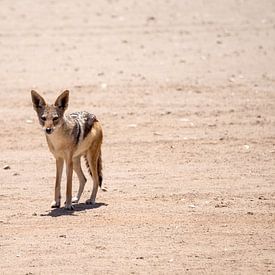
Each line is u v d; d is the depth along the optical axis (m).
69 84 38.16
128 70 41.09
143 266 16.97
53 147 21.56
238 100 35.56
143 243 18.56
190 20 54.75
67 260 17.41
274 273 16.56
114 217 20.73
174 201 22.17
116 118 32.69
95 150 22.41
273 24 53.62
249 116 33.00
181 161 26.77
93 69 41.25
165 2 61.16
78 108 34.09
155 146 28.70
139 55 44.56
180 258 17.50
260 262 17.23
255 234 19.23
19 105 34.75
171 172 25.39
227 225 19.94
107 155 27.59
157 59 43.66
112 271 16.69
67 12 56.66
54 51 45.38
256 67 41.91
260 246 18.34
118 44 47.34
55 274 16.55
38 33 49.88
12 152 28.11
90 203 22.16
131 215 20.88
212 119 32.56
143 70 41.12
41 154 27.83
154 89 37.41
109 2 60.75
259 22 54.31
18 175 25.19
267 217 20.61
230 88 37.69
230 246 18.34
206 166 26.09
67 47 46.38
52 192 23.34
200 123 31.97
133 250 18.05
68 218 20.70
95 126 22.38
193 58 43.94
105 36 49.47
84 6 59.00
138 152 27.94
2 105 34.78
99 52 45.22
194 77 39.72
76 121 21.78
